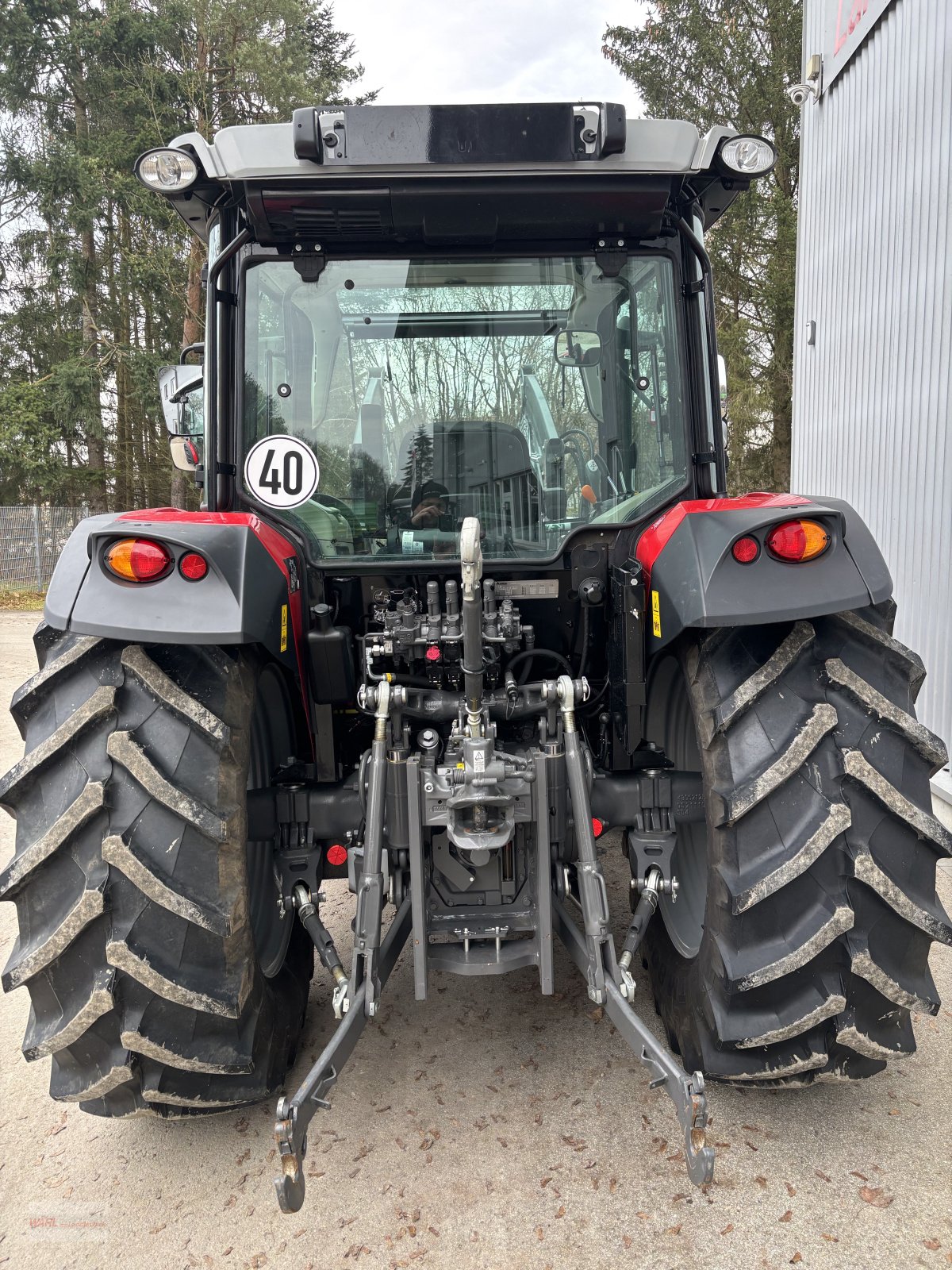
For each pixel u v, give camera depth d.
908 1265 1.72
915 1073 2.33
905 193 5.13
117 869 1.74
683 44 21.91
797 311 6.91
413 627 2.16
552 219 2.17
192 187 2.17
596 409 2.37
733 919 1.82
